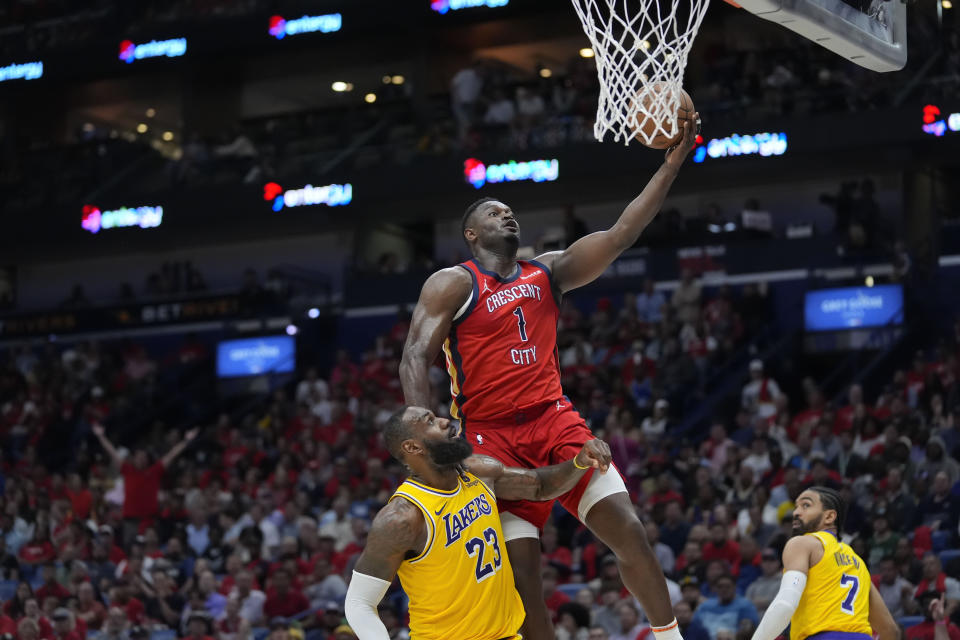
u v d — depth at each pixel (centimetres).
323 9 2164
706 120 1814
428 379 431
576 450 438
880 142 1698
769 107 1783
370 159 2047
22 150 2416
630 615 950
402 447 417
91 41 2303
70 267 2519
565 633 934
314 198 2059
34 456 1817
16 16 2369
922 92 1691
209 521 1430
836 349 1658
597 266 459
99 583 1297
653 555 445
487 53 2342
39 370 2088
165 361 2141
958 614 874
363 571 416
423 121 2152
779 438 1335
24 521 1469
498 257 453
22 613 1193
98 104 2608
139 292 2459
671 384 1578
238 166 2147
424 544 415
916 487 1117
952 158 1770
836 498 549
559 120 1917
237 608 1105
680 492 1281
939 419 1266
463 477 426
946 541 1064
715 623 938
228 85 2456
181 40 2228
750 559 1046
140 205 2178
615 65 465
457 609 416
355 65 2381
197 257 2419
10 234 2262
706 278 1809
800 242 1773
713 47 1969
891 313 1630
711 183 1966
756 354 1670
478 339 442
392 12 2125
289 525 1359
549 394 446
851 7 492
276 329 2061
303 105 2612
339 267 2309
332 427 1662
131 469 1481
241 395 2019
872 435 1266
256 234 2275
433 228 2239
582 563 1155
